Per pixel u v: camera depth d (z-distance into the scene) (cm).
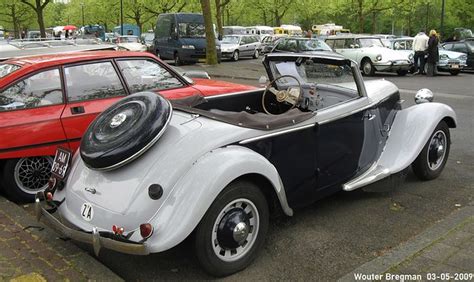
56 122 518
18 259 370
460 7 4716
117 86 575
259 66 2323
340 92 487
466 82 1681
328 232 432
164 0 4138
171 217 324
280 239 418
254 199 361
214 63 2328
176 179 336
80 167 384
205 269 347
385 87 545
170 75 627
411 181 563
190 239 342
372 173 484
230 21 6206
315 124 424
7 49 855
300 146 415
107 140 353
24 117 504
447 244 383
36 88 523
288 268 370
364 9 4000
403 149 512
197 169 337
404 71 1980
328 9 4791
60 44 952
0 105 499
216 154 348
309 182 431
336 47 2136
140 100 375
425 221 452
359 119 475
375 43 2092
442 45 2186
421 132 519
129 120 358
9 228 427
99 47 919
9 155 492
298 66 497
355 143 474
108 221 340
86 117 537
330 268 369
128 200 336
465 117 957
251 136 378
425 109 537
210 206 335
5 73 538
